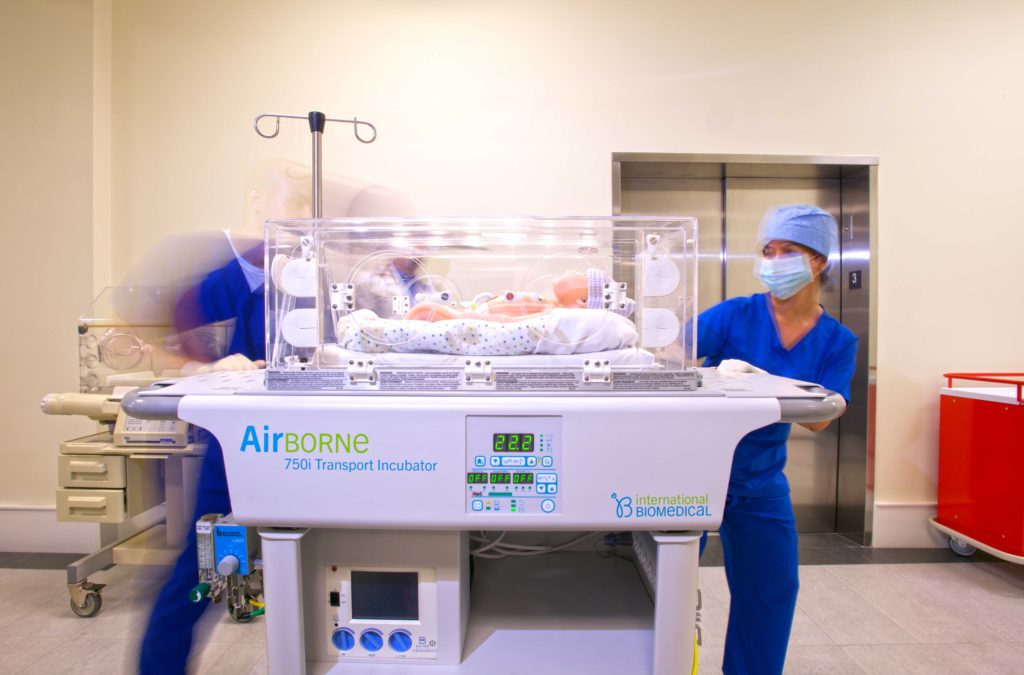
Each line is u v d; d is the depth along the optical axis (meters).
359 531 0.67
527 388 0.63
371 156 1.98
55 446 1.96
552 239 0.88
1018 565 1.87
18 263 1.94
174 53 1.96
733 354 1.31
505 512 0.60
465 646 0.70
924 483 2.06
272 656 0.64
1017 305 2.06
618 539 1.00
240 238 1.44
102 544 1.77
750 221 2.21
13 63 1.92
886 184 2.04
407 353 0.71
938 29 2.02
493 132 1.99
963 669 1.29
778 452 1.05
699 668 1.29
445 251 0.92
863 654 1.34
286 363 0.70
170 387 0.68
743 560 1.08
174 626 1.02
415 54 1.98
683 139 2.01
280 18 1.96
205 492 1.05
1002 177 2.05
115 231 1.99
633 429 0.59
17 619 1.48
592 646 0.70
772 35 2.01
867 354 2.05
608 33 1.99
